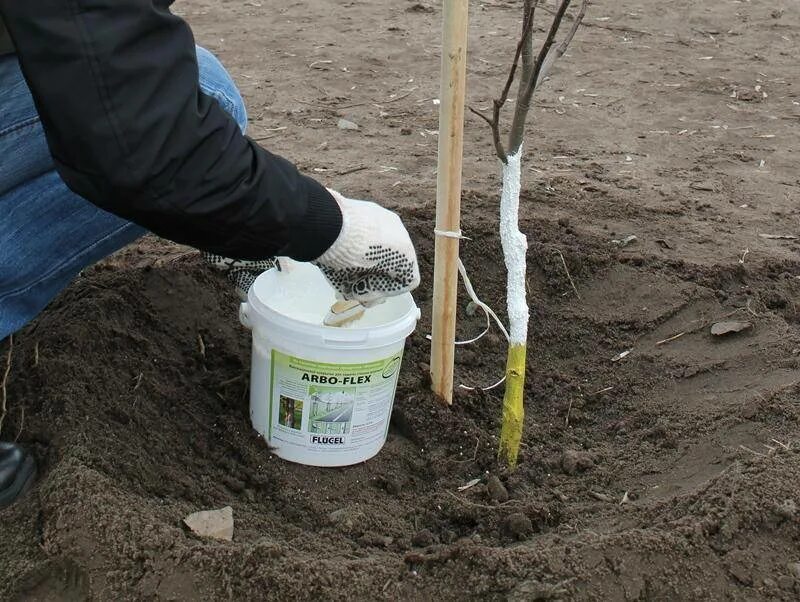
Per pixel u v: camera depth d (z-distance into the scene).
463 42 2.09
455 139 2.19
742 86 5.98
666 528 1.99
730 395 2.57
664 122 5.31
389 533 2.17
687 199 4.16
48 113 1.41
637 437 2.51
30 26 1.33
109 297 2.73
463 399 2.66
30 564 1.88
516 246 2.14
